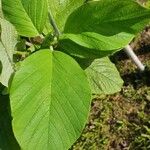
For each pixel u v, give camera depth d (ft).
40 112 1.03
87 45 1.07
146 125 2.10
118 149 2.06
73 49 1.11
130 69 2.29
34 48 1.24
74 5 1.25
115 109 2.19
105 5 1.05
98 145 2.08
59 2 1.24
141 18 1.01
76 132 1.03
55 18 1.23
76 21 1.10
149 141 2.03
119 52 2.36
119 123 2.13
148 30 2.41
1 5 1.14
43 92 1.04
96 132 2.12
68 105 1.03
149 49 2.35
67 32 1.13
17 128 1.02
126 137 2.08
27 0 1.12
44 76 1.05
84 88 1.03
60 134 1.03
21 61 1.17
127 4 1.01
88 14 1.08
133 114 2.16
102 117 2.16
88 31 1.08
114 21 1.04
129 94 2.22
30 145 1.02
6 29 1.11
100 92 1.41
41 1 1.12
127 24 1.02
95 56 1.08
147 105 2.17
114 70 1.43
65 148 1.02
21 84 1.04
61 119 1.03
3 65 1.09
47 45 1.19
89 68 1.40
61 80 1.05
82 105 1.03
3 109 1.22
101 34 1.05
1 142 1.21
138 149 2.03
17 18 1.14
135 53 2.36
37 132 1.02
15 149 1.21
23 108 1.03
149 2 2.27
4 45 1.09
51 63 1.07
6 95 1.22
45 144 1.02
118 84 1.43
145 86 2.23
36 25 1.15
